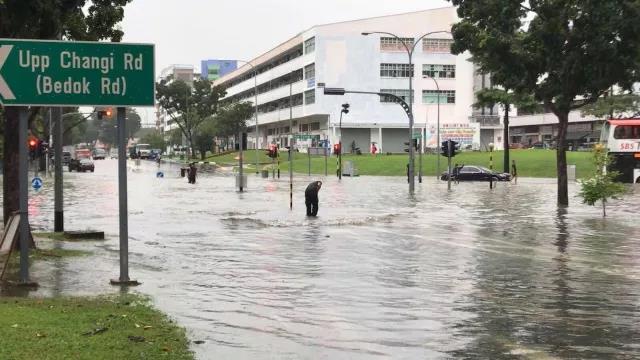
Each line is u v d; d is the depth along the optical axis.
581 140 111.56
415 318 8.86
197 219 23.39
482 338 7.82
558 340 7.75
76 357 6.14
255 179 59.47
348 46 98.94
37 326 7.34
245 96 144.88
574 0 26.98
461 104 103.38
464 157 78.62
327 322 8.58
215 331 7.97
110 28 16.97
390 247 16.31
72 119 92.06
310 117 105.56
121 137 10.83
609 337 7.91
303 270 12.82
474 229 20.58
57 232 17.98
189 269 12.79
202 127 110.50
